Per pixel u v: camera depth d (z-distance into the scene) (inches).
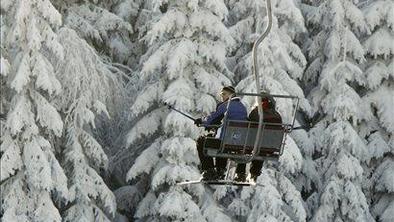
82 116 2039.9
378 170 2657.5
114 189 2527.1
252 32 2396.7
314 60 2687.0
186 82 2106.3
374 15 2568.9
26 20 1866.4
